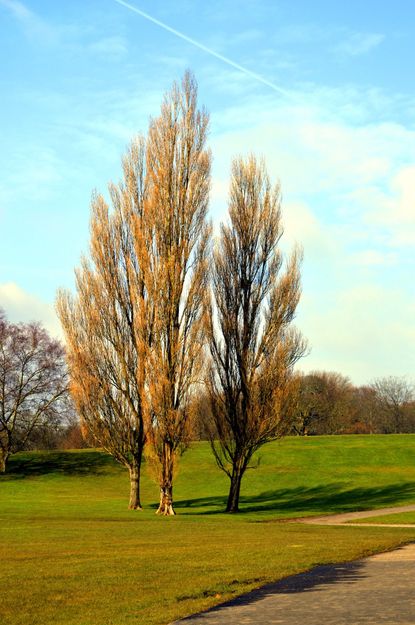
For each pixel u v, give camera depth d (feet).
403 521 125.29
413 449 246.88
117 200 153.69
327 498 183.21
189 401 144.87
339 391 412.57
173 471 144.77
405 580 52.75
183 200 149.18
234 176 158.20
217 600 45.80
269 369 153.07
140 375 145.48
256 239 155.94
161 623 38.88
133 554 69.41
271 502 180.86
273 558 65.62
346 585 51.08
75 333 152.35
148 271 146.30
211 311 153.58
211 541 83.35
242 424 153.99
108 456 251.80
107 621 39.45
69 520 121.60
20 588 50.08
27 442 234.17
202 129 152.46
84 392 151.53
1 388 224.94
